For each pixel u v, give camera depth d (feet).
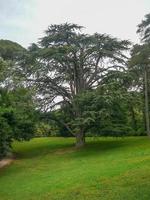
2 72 119.44
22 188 76.13
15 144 179.52
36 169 106.11
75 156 127.34
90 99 131.13
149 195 54.44
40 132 196.65
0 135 104.99
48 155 138.31
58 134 201.57
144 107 168.86
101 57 145.38
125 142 147.02
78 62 145.79
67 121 150.92
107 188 63.36
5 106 119.03
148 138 152.46
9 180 89.51
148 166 78.02
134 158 97.60
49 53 136.87
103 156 116.26
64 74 146.41
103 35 142.82
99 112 126.52
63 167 103.50
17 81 129.59
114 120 137.39
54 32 143.64
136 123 181.37
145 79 158.20
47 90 147.64
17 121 125.90
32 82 143.23
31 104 138.82
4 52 151.02
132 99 135.33
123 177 69.77
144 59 148.66
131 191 58.08
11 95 125.70
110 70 140.56
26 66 140.46
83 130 144.66
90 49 142.31
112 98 126.93
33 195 67.62
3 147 106.93
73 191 65.41
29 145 174.29
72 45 141.18
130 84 143.64
